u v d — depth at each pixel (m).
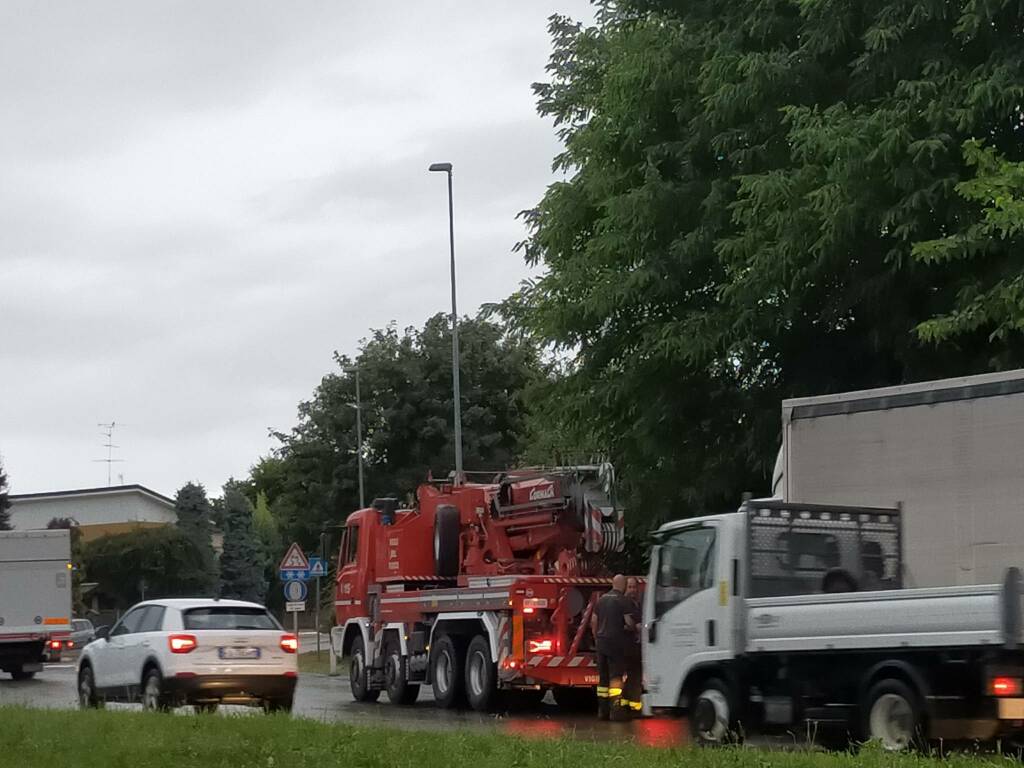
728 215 24.78
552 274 27.95
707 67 24.09
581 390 27.73
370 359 55.12
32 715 18.08
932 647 13.70
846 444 17.03
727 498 26.88
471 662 23.95
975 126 21.17
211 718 17.31
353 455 55.84
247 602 22.67
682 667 16.66
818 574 16.09
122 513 117.25
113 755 13.66
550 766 12.48
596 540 24.53
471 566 26.25
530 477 25.59
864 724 14.41
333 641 28.69
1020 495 15.23
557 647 23.00
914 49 22.06
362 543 28.17
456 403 40.19
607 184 26.69
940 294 22.25
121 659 22.62
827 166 22.14
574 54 30.20
